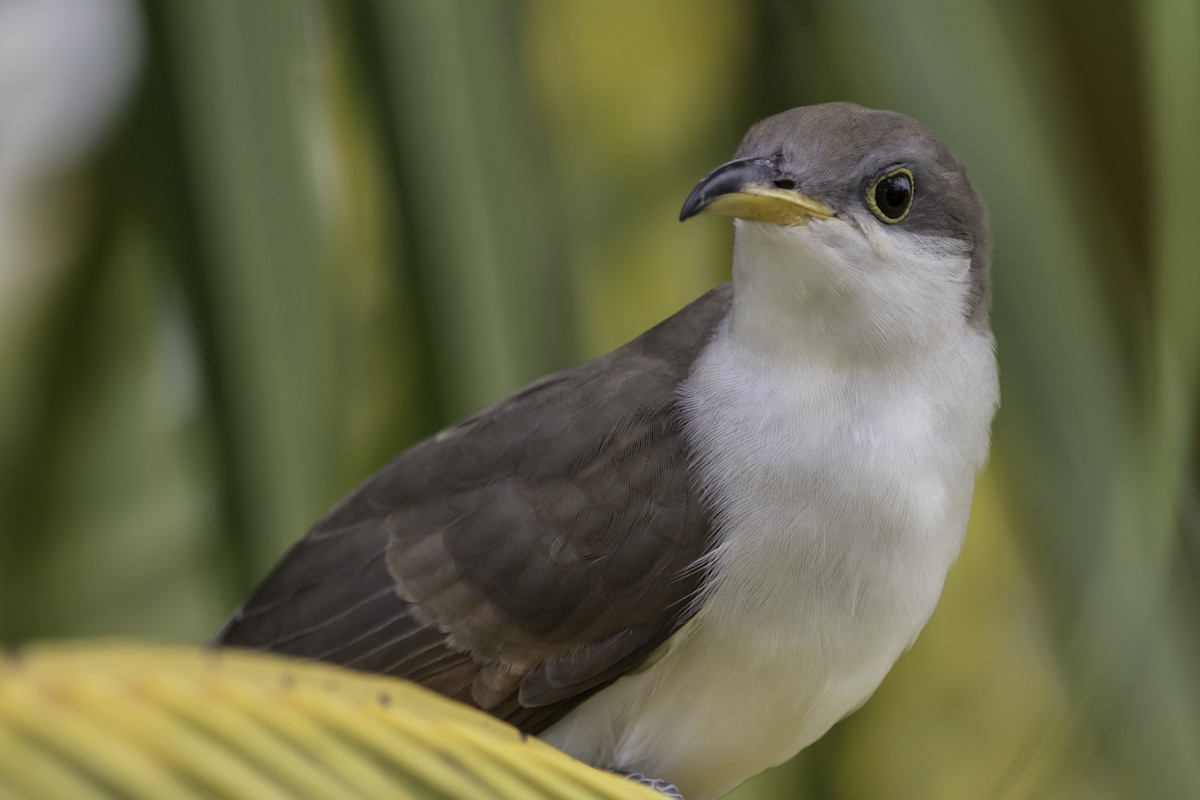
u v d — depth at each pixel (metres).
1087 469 2.86
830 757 2.96
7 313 2.98
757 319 2.86
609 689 2.86
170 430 3.01
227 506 2.86
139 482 3.02
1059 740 2.86
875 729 3.01
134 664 2.18
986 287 2.88
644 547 2.86
